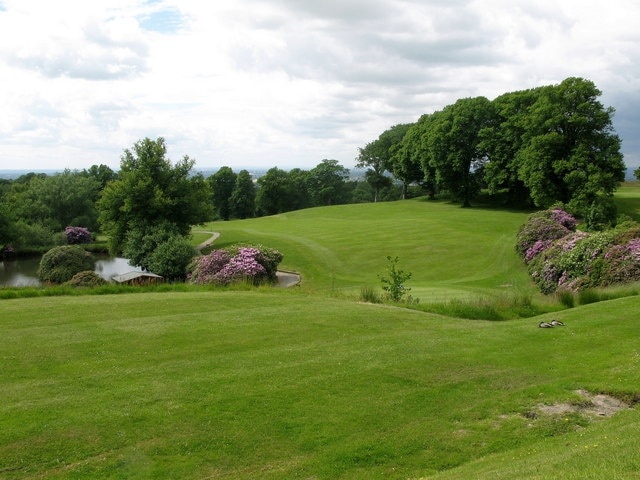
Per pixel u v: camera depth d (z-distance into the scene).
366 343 12.26
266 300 17.30
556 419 8.48
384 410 8.72
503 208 67.00
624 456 5.71
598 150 51.78
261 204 108.31
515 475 5.79
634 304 15.76
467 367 10.79
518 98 62.25
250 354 11.23
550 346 12.26
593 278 24.52
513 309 17.53
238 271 31.67
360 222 61.34
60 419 7.98
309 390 9.38
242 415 8.38
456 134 67.06
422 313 16.03
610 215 44.91
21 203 66.81
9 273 46.25
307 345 11.99
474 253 41.03
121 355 10.93
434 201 79.50
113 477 6.70
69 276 41.12
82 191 69.56
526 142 59.34
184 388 9.27
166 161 52.09
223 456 7.26
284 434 7.87
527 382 10.07
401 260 40.91
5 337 11.98
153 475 6.78
